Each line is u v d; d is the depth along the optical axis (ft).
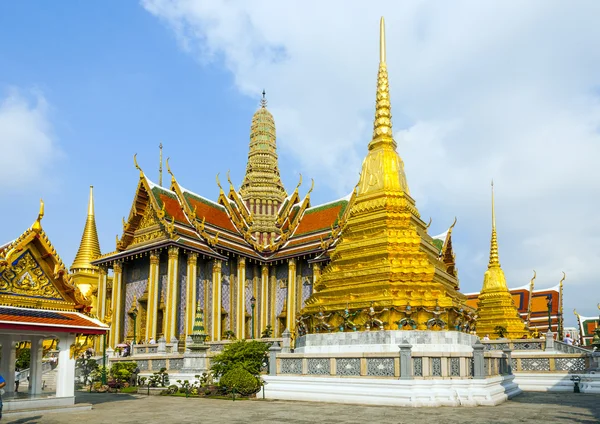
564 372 94.02
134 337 167.53
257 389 78.38
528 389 94.27
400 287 85.15
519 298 229.45
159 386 100.94
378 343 81.00
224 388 82.02
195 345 102.78
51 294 66.49
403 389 65.51
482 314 158.30
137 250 168.04
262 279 189.57
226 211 197.98
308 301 98.99
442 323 83.35
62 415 58.44
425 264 89.81
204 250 168.86
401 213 95.40
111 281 201.36
